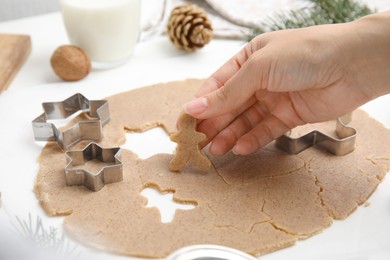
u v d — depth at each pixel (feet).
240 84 1.30
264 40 1.41
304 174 1.37
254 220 1.22
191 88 1.73
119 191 1.31
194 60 1.94
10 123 1.59
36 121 1.51
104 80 1.81
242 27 2.10
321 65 1.25
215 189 1.31
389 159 1.42
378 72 1.25
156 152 1.47
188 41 1.95
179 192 1.30
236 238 1.17
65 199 1.28
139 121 1.57
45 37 2.10
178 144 1.35
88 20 1.79
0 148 1.48
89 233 1.18
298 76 1.27
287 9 2.15
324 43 1.24
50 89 1.76
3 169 1.40
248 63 1.28
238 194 1.30
